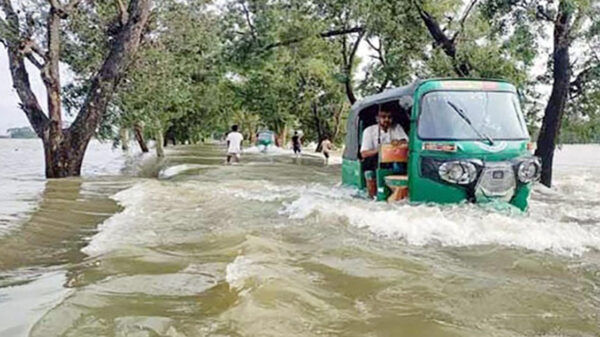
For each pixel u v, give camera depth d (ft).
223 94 142.20
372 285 13.39
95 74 51.72
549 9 42.55
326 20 75.41
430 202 22.53
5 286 13.83
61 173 47.98
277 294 12.30
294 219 23.00
